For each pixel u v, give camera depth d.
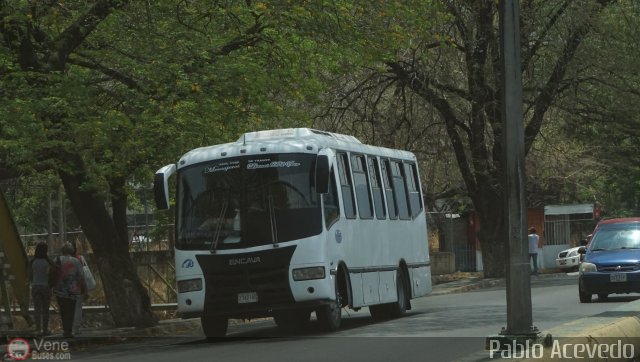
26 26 29.11
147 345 27.89
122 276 33.66
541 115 55.81
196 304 26.72
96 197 33.03
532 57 54.19
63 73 29.98
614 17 54.19
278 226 26.55
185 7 32.16
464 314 31.88
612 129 60.88
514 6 15.96
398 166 35.25
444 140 58.81
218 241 26.67
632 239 35.78
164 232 44.75
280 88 34.88
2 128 27.95
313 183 26.94
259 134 28.64
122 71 31.56
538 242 73.81
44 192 45.06
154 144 30.02
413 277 34.88
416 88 53.44
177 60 31.00
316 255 26.45
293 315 30.84
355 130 55.53
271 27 32.47
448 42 44.06
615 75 54.84
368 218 30.80
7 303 31.72
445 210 77.25
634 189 90.81
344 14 33.53
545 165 66.19
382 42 36.06
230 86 30.91
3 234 33.31
